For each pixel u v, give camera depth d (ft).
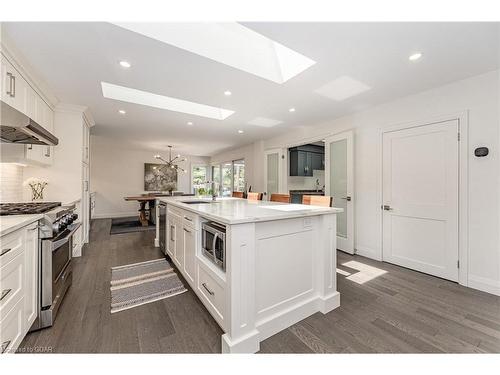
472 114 7.71
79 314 5.95
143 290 7.32
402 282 8.11
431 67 7.16
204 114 12.91
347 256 11.21
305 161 20.98
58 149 10.70
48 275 5.41
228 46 7.20
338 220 12.51
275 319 5.25
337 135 12.44
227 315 4.63
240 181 25.23
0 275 3.89
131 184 24.35
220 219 4.80
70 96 9.81
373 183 10.80
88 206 13.92
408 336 5.17
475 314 6.06
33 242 5.12
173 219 9.14
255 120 13.87
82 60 6.94
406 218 9.54
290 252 5.67
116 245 12.68
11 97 6.48
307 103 10.37
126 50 6.43
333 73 7.63
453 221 8.15
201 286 6.19
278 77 8.38
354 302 6.68
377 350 4.72
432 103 8.74
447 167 8.32
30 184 10.09
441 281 8.20
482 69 7.26
